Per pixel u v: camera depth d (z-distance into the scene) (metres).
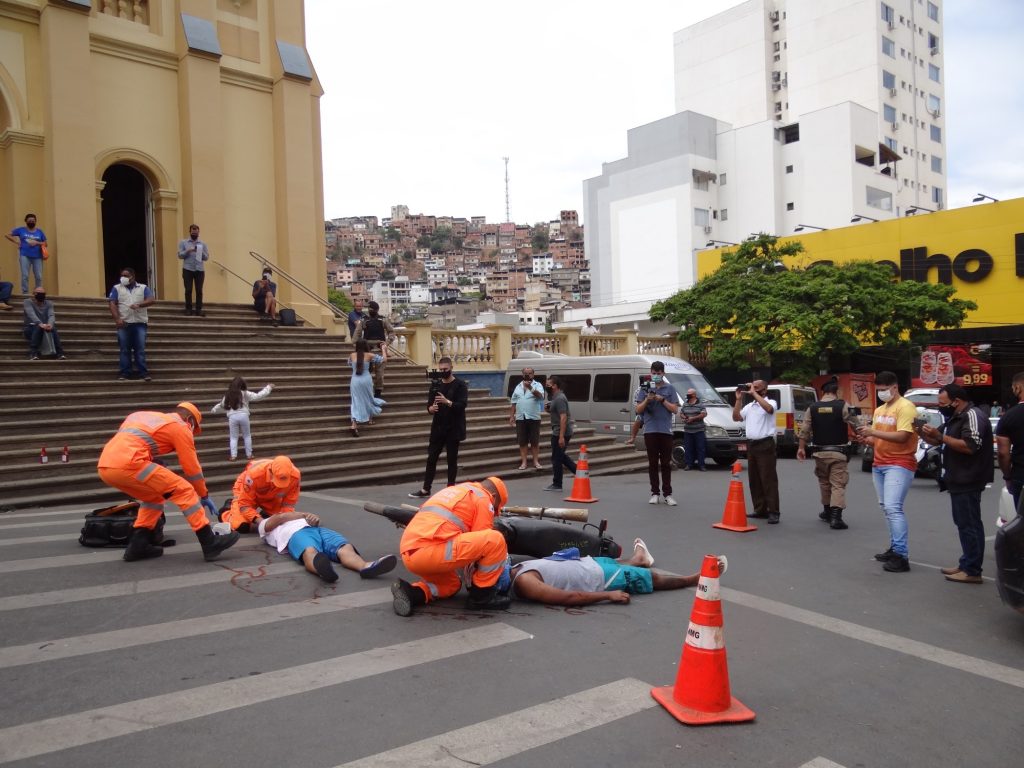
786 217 53.06
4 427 9.59
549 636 4.67
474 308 111.31
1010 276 24.14
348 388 13.78
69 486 9.12
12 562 5.97
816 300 21.83
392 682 3.89
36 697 3.60
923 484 13.33
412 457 12.34
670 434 10.08
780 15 61.84
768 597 5.78
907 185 58.16
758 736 3.46
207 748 3.15
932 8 62.09
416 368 15.99
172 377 12.27
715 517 9.19
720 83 63.84
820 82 58.66
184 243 14.70
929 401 16.98
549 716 3.56
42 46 14.90
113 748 3.13
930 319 21.97
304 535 6.19
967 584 6.25
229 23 18.30
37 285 13.14
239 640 4.42
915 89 59.72
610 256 58.69
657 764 3.16
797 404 18.77
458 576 5.26
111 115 16.25
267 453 11.20
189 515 6.00
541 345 22.05
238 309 16.02
